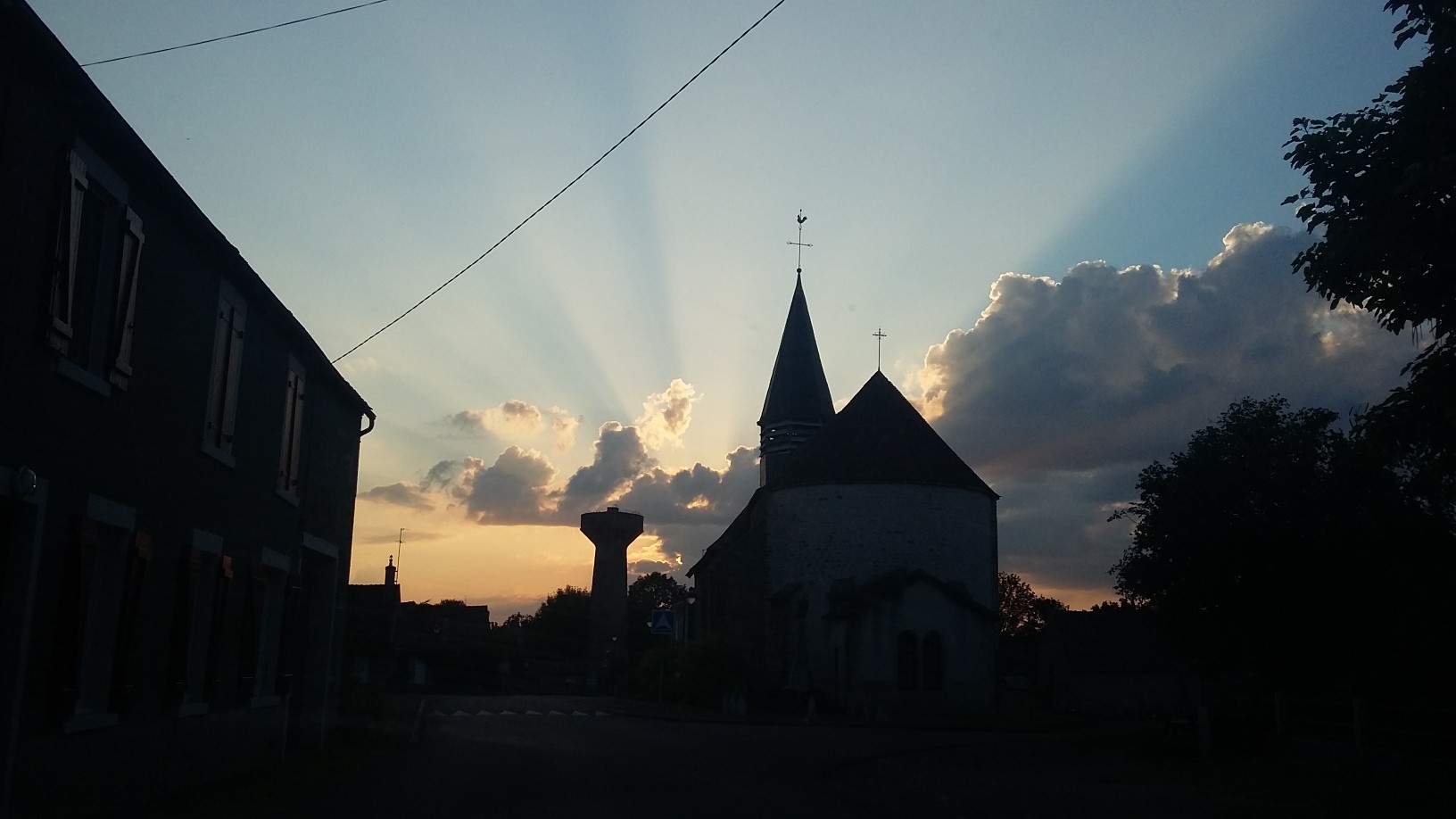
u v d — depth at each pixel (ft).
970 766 57.00
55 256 27.66
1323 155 33.86
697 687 121.90
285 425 49.73
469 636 198.49
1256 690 71.67
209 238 37.83
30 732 27.55
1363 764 51.78
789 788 45.01
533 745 62.80
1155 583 68.39
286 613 51.01
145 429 33.94
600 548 176.24
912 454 131.13
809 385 172.86
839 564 126.93
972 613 121.19
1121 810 40.09
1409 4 32.96
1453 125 32.17
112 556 32.71
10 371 26.02
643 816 35.17
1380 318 35.09
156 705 35.91
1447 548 59.52
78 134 28.89
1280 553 62.90
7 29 24.99
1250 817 38.45
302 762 50.55
